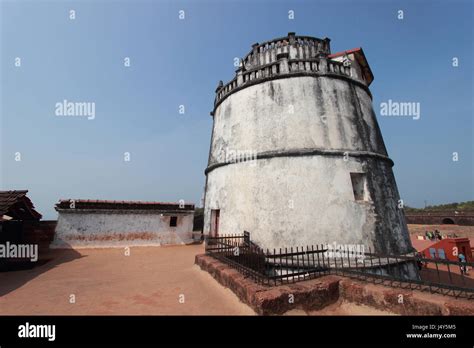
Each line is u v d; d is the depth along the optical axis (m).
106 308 6.34
